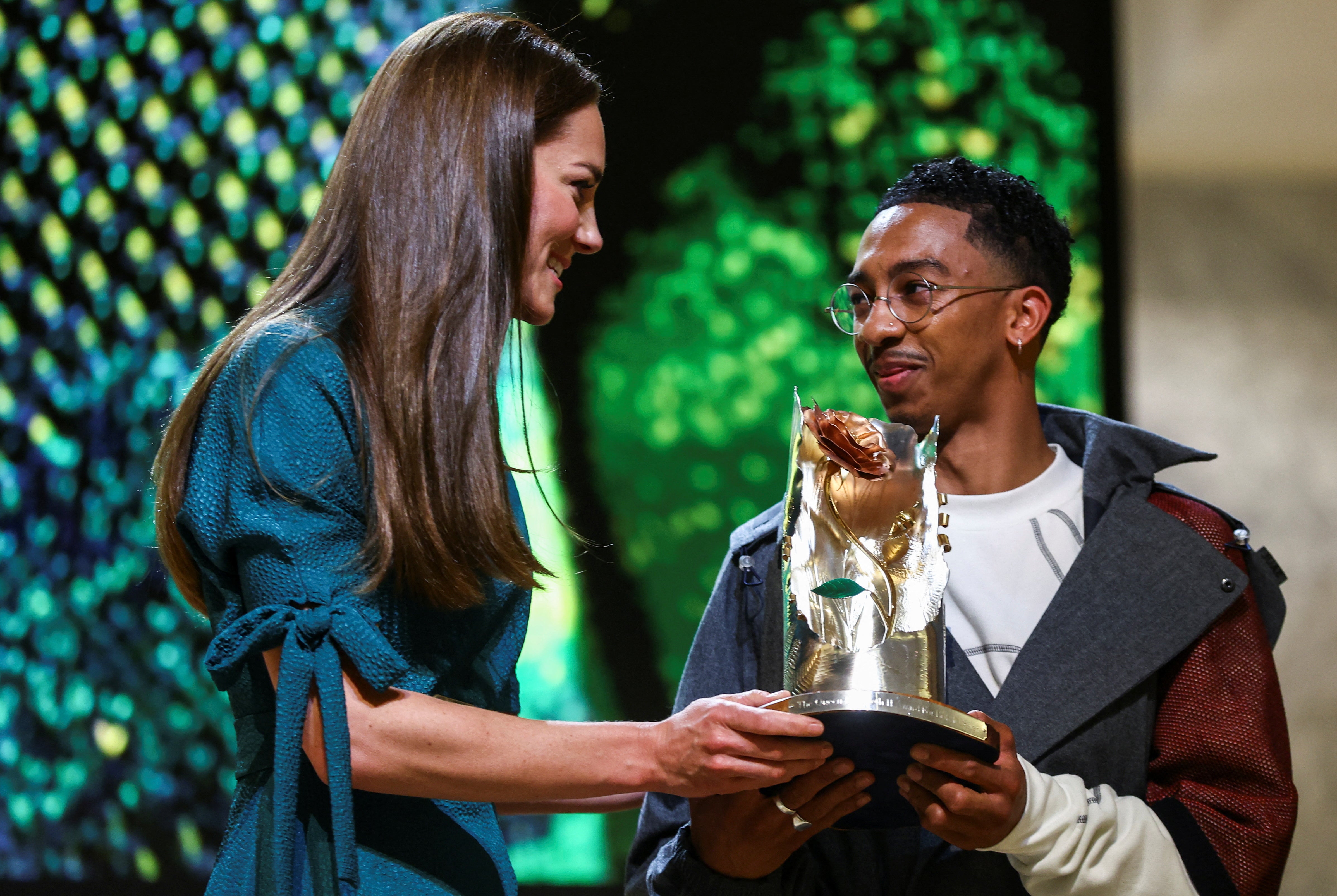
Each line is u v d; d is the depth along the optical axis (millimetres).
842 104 6910
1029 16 6898
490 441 2217
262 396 2129
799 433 2602
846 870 2854
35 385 6883
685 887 2750
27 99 7020
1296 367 8367
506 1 6941
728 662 3021
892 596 2418
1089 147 6840
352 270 2291
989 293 3023
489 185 2266
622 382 6844
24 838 6574
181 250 6941
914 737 2221
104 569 6754
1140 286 8484
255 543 2080
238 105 6988
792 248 6902
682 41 6961
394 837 2195
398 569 2164
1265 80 7496
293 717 2000
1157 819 2646
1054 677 2809
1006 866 2756
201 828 6590
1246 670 2861
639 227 6926
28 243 6957
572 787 2125
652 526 6766
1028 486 3098
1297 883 7633
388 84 2326
